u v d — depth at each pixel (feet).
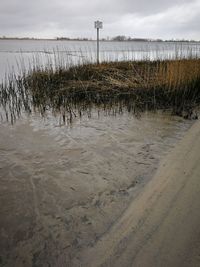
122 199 8.50
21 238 6.92
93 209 8.03
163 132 14.78
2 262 6.20
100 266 6.03
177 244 6.54
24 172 10.29
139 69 30.48
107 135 14.37
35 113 19.29
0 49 132.57
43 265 6.11
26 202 8.39
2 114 19.17
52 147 12.72
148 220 7.43
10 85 26.89
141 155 11.72
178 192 8.67
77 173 10.19
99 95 22.21
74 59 45.70
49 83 26.91
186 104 20.66
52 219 7.61
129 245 6.59
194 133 14.29
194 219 7.37
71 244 6.70
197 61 26.96
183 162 10.77
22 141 13.57
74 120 17.37
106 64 33.81
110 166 10.73
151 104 20.22
